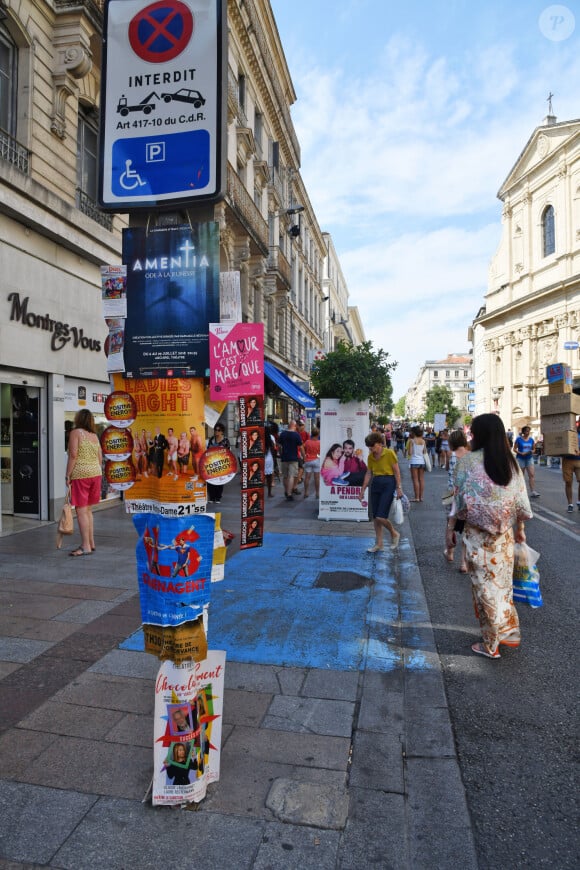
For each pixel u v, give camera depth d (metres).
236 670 3.82
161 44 2.76
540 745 3.06
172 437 2.59
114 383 2.72
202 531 2.57
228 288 2.61
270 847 2.25
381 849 2.26
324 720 3.20
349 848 2.26
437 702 3.46
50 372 9.08
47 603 5.06
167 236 2.63
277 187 26.47
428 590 5.95
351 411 9.69
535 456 26.84
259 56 21.94
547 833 2.40
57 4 9.34
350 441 9.66
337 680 3.69
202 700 2.56
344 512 9.70
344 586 5.77
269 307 26.56
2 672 3.71
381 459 7.41
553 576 6.44
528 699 3.56
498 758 2.94
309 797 2.54
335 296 57.66
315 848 2.25
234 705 3.35
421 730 3.15
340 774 2.71
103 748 2.88
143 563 2.65
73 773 2.68
